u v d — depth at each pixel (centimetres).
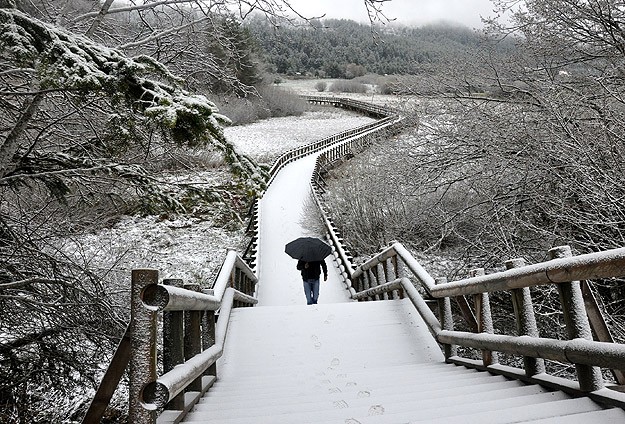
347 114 6059
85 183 641
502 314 977
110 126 574
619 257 249
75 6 654
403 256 754
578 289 312
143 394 247
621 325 687
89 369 685
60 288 618
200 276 1480
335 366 563
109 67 431
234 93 830
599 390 288
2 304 612
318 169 2709
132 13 698
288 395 407
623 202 692
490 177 1047
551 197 871
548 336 868
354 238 1742
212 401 392
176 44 704
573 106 838
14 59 467
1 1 430
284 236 1880
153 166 745
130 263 1288
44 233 757
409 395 365
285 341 655
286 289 1374
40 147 656
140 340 252
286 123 5275
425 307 648
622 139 723
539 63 1041
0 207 694
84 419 291
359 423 286
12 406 621
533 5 973
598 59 987
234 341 659
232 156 448
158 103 415
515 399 312
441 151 1191
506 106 1059
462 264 1077
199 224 1945
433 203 1317
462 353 890
